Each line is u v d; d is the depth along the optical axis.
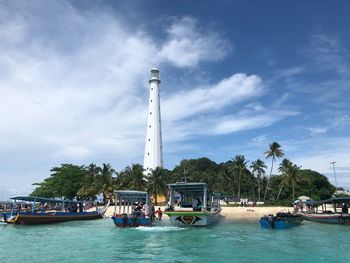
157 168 84.31
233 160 99.19
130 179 85.56
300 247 26.48
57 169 99.62
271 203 87.00
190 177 105.69
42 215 46.16
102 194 87.56
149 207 46.12
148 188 81.25
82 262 21.30
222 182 101.12
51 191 94.31
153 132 104.12
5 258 22.62
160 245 27.56
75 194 95.50
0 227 43.09
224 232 36.34
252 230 38.31
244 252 24.38
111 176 86.12
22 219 43.94
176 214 38.78
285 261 21.33
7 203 64.75
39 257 22.89
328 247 26.50
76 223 49.00
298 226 44.12
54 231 38.41
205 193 41.72
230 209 73.69
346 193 98.12
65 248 26.39
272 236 33.19
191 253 24.03
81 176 97.06
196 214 38.12
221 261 21.39
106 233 35.94
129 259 22.12
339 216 46.53
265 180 110.56
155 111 105.62
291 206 81.81
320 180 110.44
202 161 139.12
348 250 25.17
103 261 21.58
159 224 45.00
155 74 108.12
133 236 33.19
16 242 29.77
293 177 90.12
